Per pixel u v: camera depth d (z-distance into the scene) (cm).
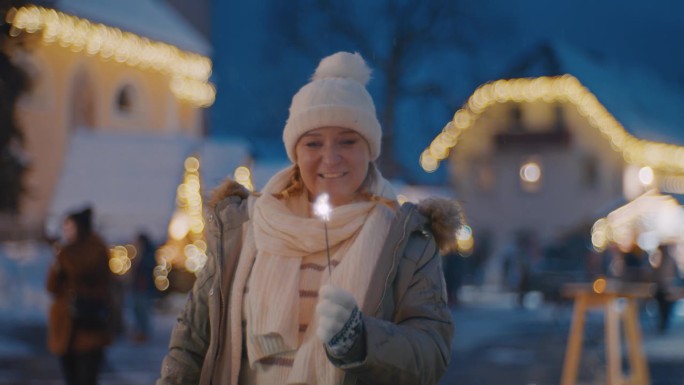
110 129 4588
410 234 389
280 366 383
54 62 4197
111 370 1719
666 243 2555
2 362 1836
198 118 5294
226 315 395
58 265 1058
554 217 5753
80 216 1057
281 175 414
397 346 353
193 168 3734
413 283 384
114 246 3466
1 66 1540
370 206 395
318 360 373
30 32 1455
